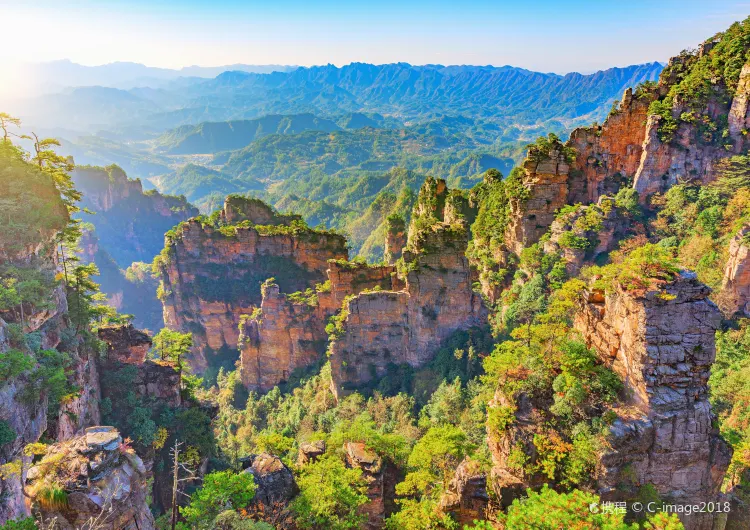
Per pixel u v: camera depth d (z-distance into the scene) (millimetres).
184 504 57969
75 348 57844
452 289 78812
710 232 78000
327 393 85750
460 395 67125
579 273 81438
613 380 34812
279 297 100125
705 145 88500
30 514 29266
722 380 57344
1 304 47188
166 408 66000
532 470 34875
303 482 43156
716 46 95812
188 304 122875
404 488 44719
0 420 38500
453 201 113562
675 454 32406
